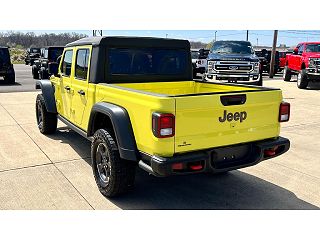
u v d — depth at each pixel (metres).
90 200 3.94
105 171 4.08
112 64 4.60
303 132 7.48
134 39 4.74
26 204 3.79
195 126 3.36
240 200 4.05
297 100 12.25
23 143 6.20
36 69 20.55
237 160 3.81
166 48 5.07
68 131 7.12
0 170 4.81
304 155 5.82
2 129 7.23
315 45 16.27
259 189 4.38
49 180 4.48
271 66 23.67
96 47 4.52
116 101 3.91
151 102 3.30
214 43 14.98
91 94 4.52
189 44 5.32
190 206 3.88
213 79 13.95
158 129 3.18
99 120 4.39
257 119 3.82
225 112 3.54
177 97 3.22
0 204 3.78
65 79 5.52
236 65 13.48
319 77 15.12
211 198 4.10
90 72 4.59
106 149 3.91
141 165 3.49
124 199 4.01
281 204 3.95
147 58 4.91
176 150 3.31
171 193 4.22
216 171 3.56
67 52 5.52
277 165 5.29
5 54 17.31
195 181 4.62
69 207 3.75
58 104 6.06
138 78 4.85
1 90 14.27
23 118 8.34
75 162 5.19
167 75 5.14
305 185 4.52
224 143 3.60
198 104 3.33
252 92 3.71
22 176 4.61
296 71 17.56
